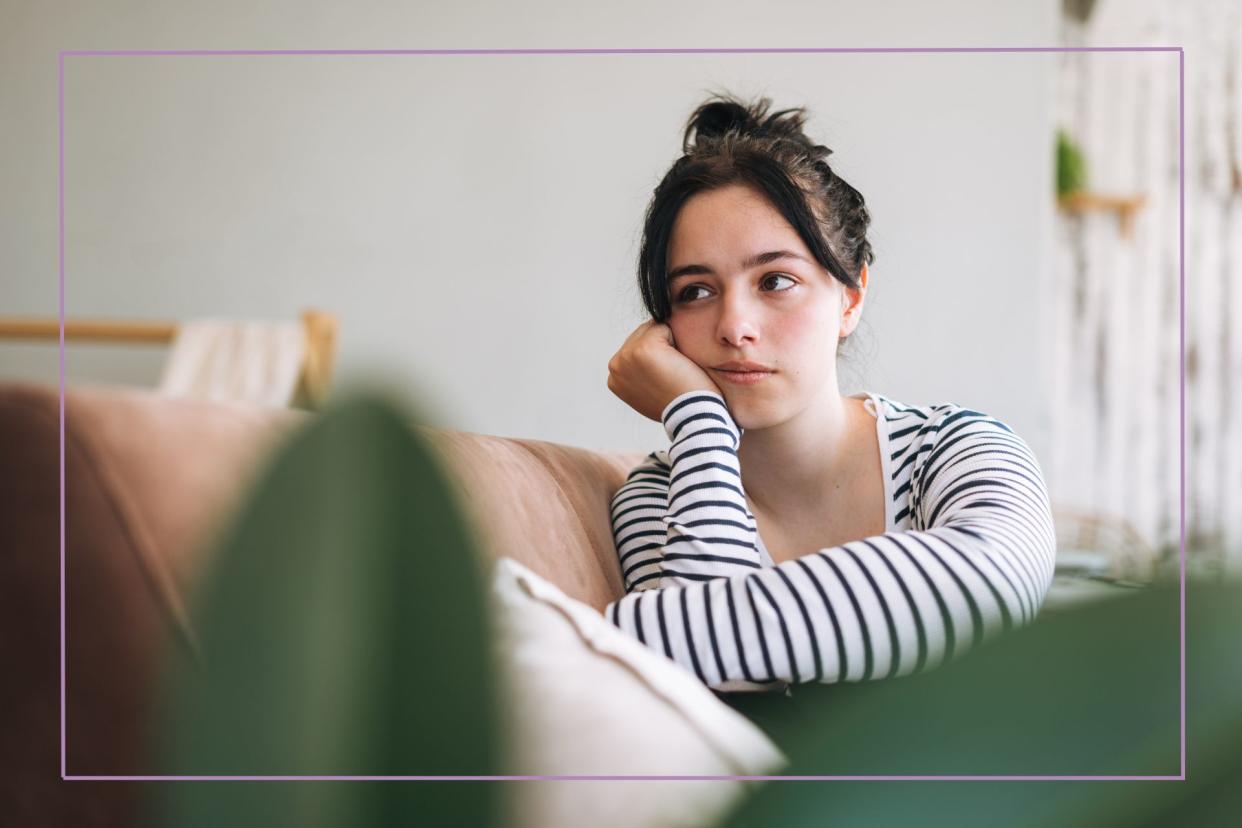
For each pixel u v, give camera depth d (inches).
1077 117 172.4
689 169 37.3
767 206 36.4
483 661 5.6
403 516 5.3
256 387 114.5
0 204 148.0
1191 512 172.6
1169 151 173.5
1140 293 172.6
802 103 147.6
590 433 147.3
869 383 104.2
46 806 14.2
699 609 26.5
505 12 146.7
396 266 147.1
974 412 38.5
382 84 146.6
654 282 38.2
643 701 15.8
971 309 148.3
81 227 147.8
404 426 5.3
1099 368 172.7
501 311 147.4
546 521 31.6
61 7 146.9
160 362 145.1
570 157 146.9
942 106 148.1
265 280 147.5
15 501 14.6
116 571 14.1
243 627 5.5
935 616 25.6
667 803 13.2
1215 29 173.0
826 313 37.1
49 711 14.5
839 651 25.5
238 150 147.3
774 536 38.7
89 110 147.2
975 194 148.5
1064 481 171.6
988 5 148.0
